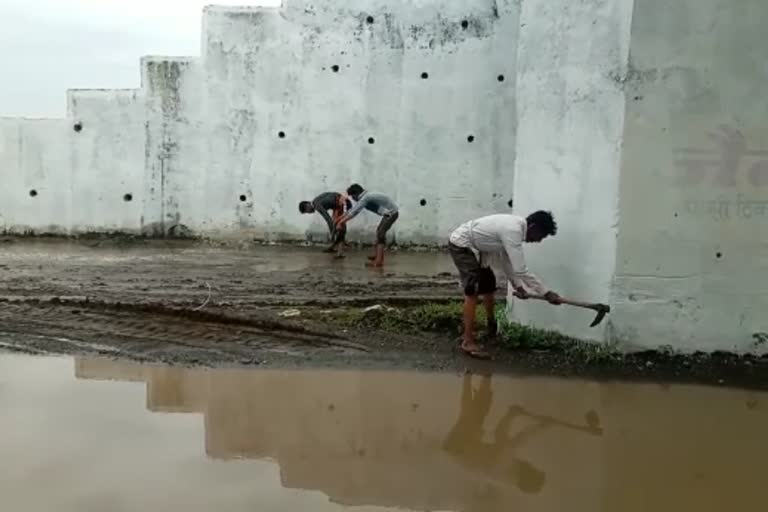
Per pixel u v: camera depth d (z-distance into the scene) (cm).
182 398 481
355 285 859
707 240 551
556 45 576
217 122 1241
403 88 1235
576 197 569
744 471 387
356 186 1046
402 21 1224
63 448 393
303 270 970
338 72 1234
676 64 527
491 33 1219
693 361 557
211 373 529
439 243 1259
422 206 1255
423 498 356
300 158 1249
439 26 1223
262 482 365
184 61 1227
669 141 534
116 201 1256
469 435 434
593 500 355
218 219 1262
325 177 1253
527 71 611
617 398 494
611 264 546
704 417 464
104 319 663
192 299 740
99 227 1260
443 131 1241
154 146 1244
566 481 377
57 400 469
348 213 1027
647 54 523
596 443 424
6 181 1238
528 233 550
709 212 547
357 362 557
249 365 547
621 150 532
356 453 407
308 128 1244
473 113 1236
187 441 412
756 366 554
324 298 766
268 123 1242
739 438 432
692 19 524
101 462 377
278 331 633
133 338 609
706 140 539
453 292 825
